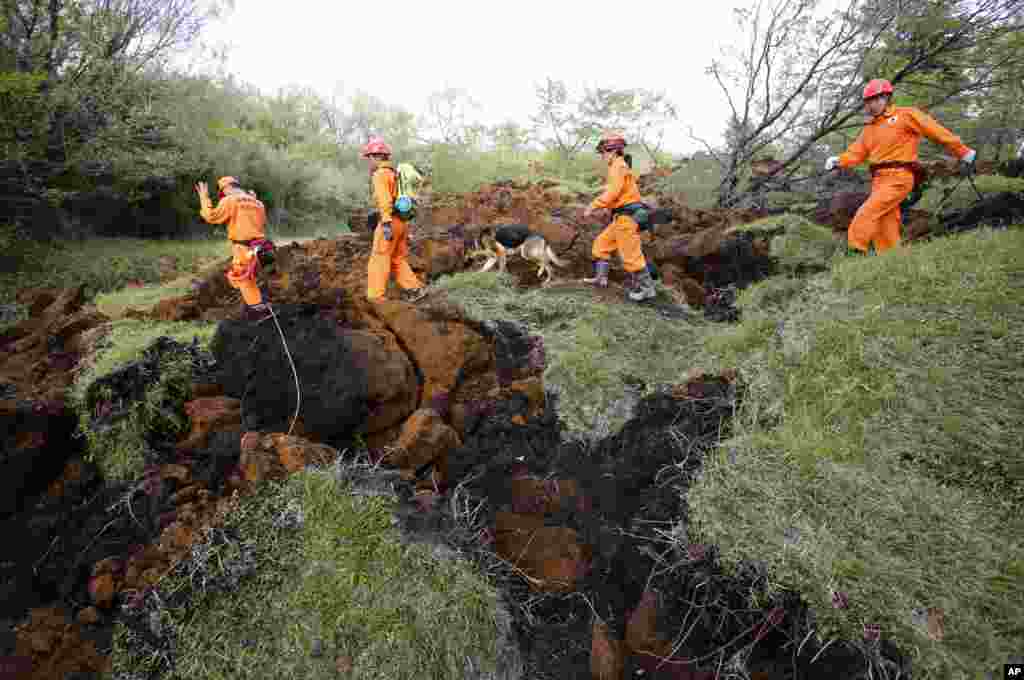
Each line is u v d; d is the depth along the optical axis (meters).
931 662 2.03
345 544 2.81
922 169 4.67
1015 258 3.83
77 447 4.17
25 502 3.90
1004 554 2.35
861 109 7.11
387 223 4.96
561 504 3.34
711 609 2.54
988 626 2.10
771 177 8.29
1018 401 2.98
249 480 3.24
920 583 2.25
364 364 3.75
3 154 7.95
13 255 8.30
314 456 3.28
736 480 2.88
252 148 13.25
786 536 2.53
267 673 2.46
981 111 8.02
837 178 7.97
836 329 3.61
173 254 9.95
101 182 10.10
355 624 2.54
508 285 5.45
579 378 3.91
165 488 3.61
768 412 3.30
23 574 3.48
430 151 12.46
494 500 3.46
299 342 3.87
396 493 3.13
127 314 5.67
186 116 11.10
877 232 5.02
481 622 2.67
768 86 7.98
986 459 2.76
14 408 3.99
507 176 12.04
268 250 5.14
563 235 6.41
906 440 2.92
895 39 7.09
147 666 2.63
